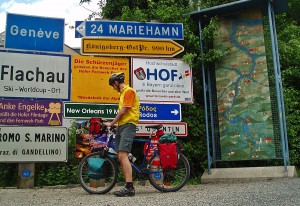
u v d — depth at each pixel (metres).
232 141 7.70
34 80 7.37
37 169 7.75
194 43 8.21
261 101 7.60
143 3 10.04
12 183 7.73
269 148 7.41
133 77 7.84
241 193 5.19
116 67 7.84
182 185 5.93
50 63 7.51
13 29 7.45
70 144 7.98
